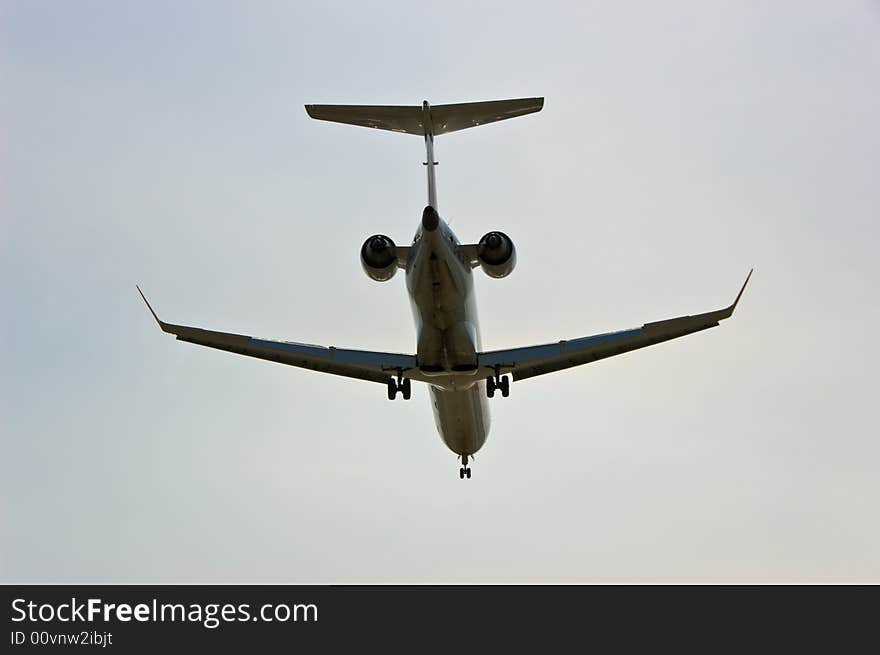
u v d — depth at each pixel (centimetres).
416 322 5831
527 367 6259
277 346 5816
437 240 5275
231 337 5841
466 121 5944
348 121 5922
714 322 5653
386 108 5906
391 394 6097
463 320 5700
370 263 5891
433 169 5856
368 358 5856
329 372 6328
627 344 6047
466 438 7819
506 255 5816
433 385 6456
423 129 5950
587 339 5719
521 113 5884
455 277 5466
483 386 7525
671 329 5762
